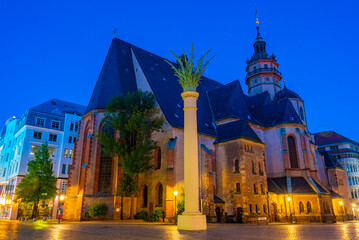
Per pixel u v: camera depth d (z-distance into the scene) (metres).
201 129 42.34
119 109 37.81
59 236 15.59
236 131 41.19
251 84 70.31
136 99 38.31
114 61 47.00
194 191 20.77
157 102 40.88
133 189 34.28
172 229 20.67
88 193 36.91
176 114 41.78
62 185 54.66
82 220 35.38
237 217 36.53
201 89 56.28
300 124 49.25
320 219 39.75
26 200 41.62
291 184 44.22
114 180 37.28
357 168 79.75
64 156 56.94
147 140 35.41
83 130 42.91
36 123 55.50
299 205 41.19
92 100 44.31
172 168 34.56
